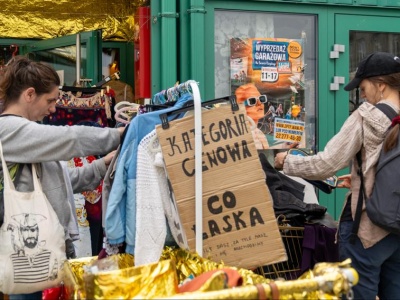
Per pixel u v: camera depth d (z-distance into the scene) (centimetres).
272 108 509
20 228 286
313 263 378
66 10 638
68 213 310
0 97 308
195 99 288
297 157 357
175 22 485
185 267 295
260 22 505
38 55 634
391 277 348
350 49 529
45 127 296
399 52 544
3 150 293
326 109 520
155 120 296
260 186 292
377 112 334
